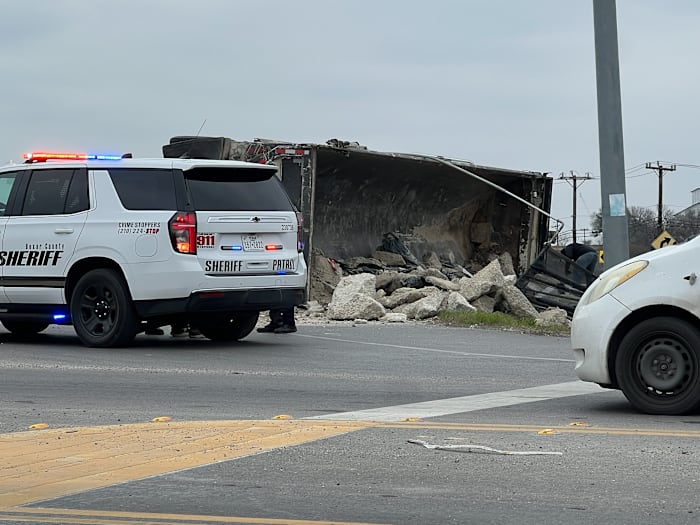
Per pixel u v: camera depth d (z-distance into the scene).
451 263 28.72
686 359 8.73
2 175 14.93
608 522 5.39
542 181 29.00
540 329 19.02
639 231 89.88
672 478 6.36
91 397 10.00
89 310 14.19
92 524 5.40
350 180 25.80
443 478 6.38
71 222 14.17
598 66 19.22
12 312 14.80
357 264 25.81
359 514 5.57
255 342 15.37
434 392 10.44
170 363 12.74
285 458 6.96
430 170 27.19
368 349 14.68
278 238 14.24
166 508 5.70
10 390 10.45
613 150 19.16
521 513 5.57
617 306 8.93
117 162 14.10
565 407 9.34
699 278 8.70
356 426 8.20
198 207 13.62
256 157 22.81
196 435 7.80
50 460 6.91
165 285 13.55
